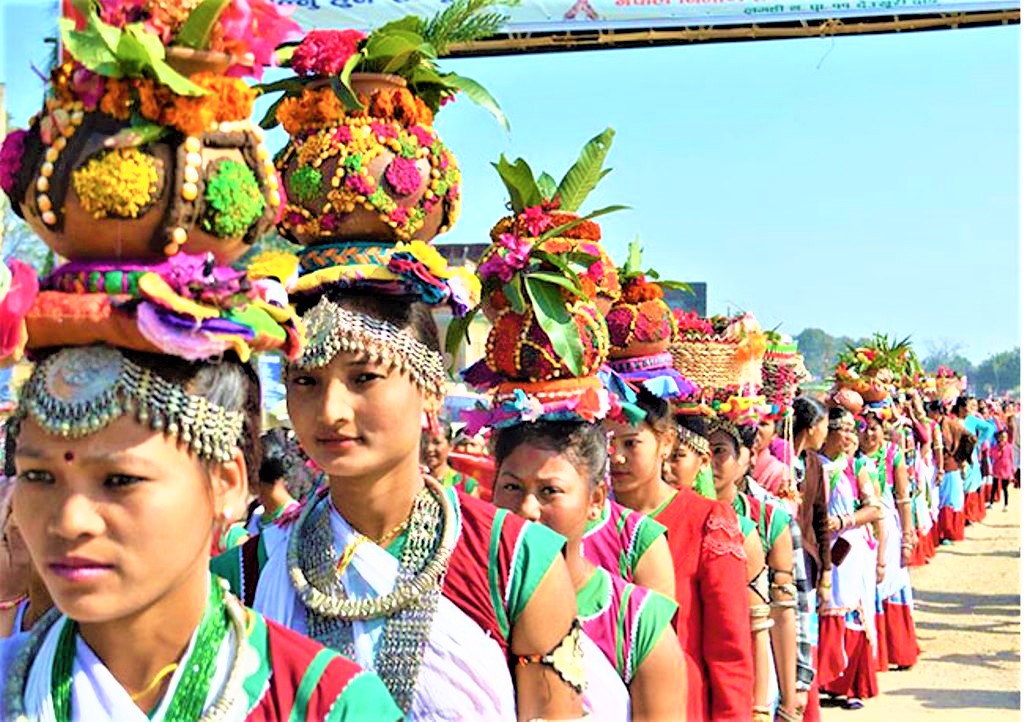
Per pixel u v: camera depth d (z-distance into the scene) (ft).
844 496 30.01
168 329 5.80
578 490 11.12
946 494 68.13
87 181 5.97
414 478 9.05
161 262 6.15
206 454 6.19
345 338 8.57
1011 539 69.92
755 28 25.58
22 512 6.05
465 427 11.32
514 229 11.54
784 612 18.15
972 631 42.22
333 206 9.14
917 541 55.57
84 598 5.90
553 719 8.93
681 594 13.80
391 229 9.29
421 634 8.62
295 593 8.89
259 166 6.49
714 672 13.84
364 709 6.58
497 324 11.20
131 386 5.96
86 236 6.11
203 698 6.35
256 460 6.63
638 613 11.32
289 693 6.54
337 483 8.95
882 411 36.35
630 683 11.26
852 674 31.60
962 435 68.80
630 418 13.92
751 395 18.02
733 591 13.88
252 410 6.56
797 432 25.61
